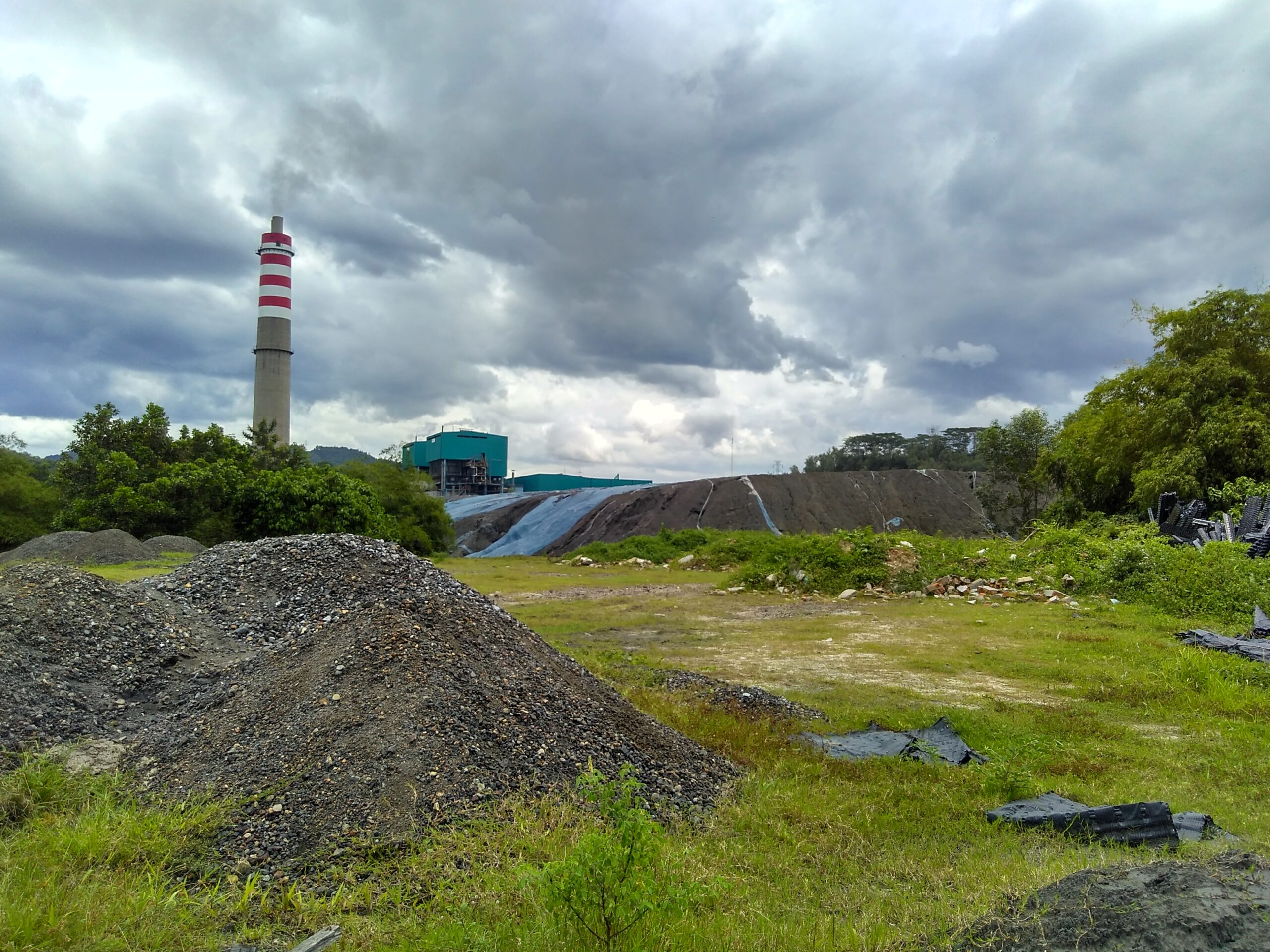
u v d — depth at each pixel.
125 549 16.42
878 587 18.02
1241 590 13.82
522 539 42.59
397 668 5.29
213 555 8.72
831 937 3.35
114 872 3.62
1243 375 22.98
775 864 4.24
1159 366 25.62
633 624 14.03
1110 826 4.61
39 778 4.46
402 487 34.06
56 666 5.84
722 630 13.34
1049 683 9.31
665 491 42.41
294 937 3.26
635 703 7.66
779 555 19.61
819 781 5.67
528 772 4.74
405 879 3.67
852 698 8.52
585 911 3.21
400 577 7.89
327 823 4.07
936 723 7.19
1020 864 4.14
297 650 5.98
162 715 5.75
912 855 4.44
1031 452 37.09
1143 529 20.33
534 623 14.18
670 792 5.16
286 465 29.47
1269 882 3.27
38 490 27.62
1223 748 6.57
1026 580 17.28
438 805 4.21
